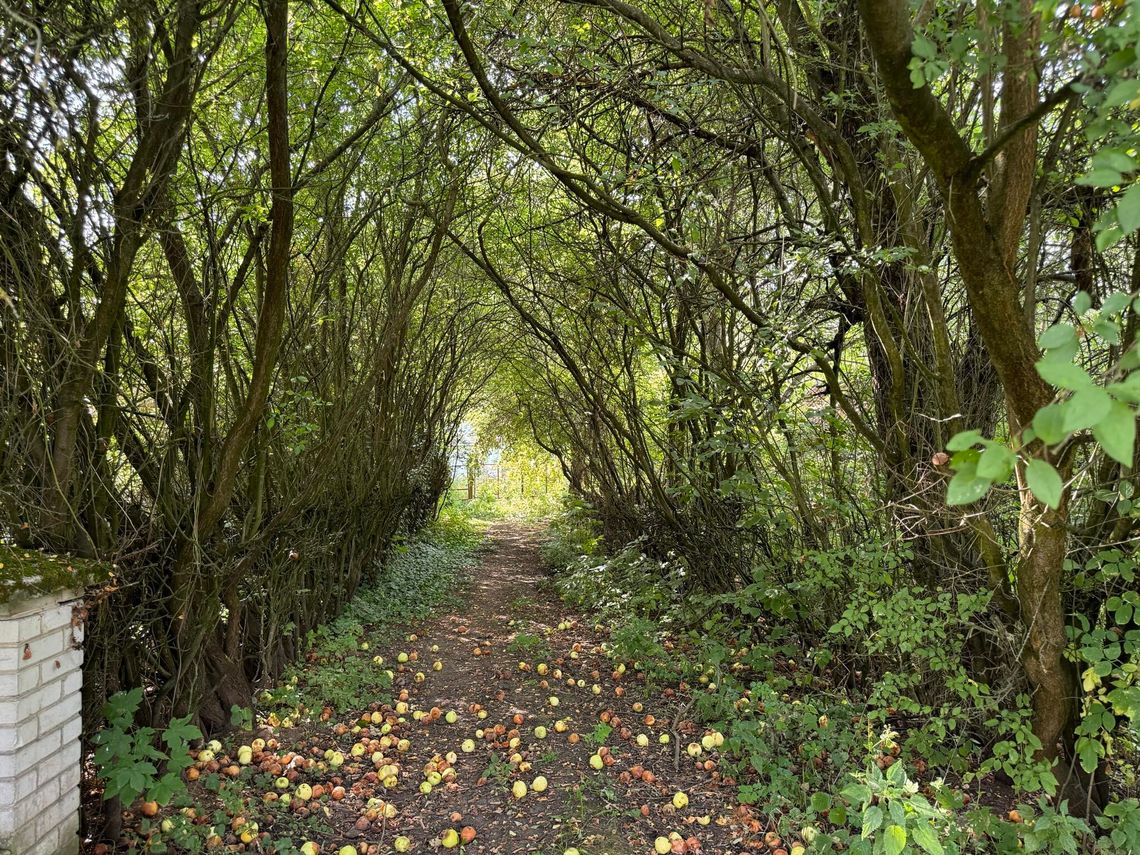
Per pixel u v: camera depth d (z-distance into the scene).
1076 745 2.72
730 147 4.47
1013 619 3.12
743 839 2.93
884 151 3.33
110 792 2.39
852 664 4.28
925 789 3.30
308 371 4.77
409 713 4.29
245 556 3.78
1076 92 1.48
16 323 2.32
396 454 7.56
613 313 5.41
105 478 2.81
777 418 4.14
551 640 6.01
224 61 3.75
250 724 3.62
